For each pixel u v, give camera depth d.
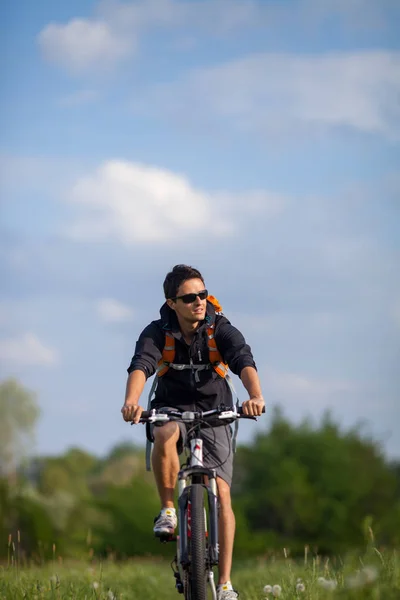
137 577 29.53
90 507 167.75
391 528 185.75
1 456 175.50
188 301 15.22
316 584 14.97
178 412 14.58
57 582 17.19
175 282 15.34
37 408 186.38
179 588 14.04
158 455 14.77
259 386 14.75
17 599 16.80
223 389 15.83
